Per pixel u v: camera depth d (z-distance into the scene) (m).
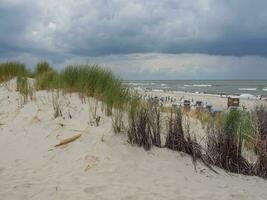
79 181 4.89
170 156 6.01
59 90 9.09
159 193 4.66
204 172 5.68
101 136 6.24
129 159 5.66
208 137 6.60
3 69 11.73
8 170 5.32
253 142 6.90
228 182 5.43
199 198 4.61
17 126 7.27
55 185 4.74
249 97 35.12
